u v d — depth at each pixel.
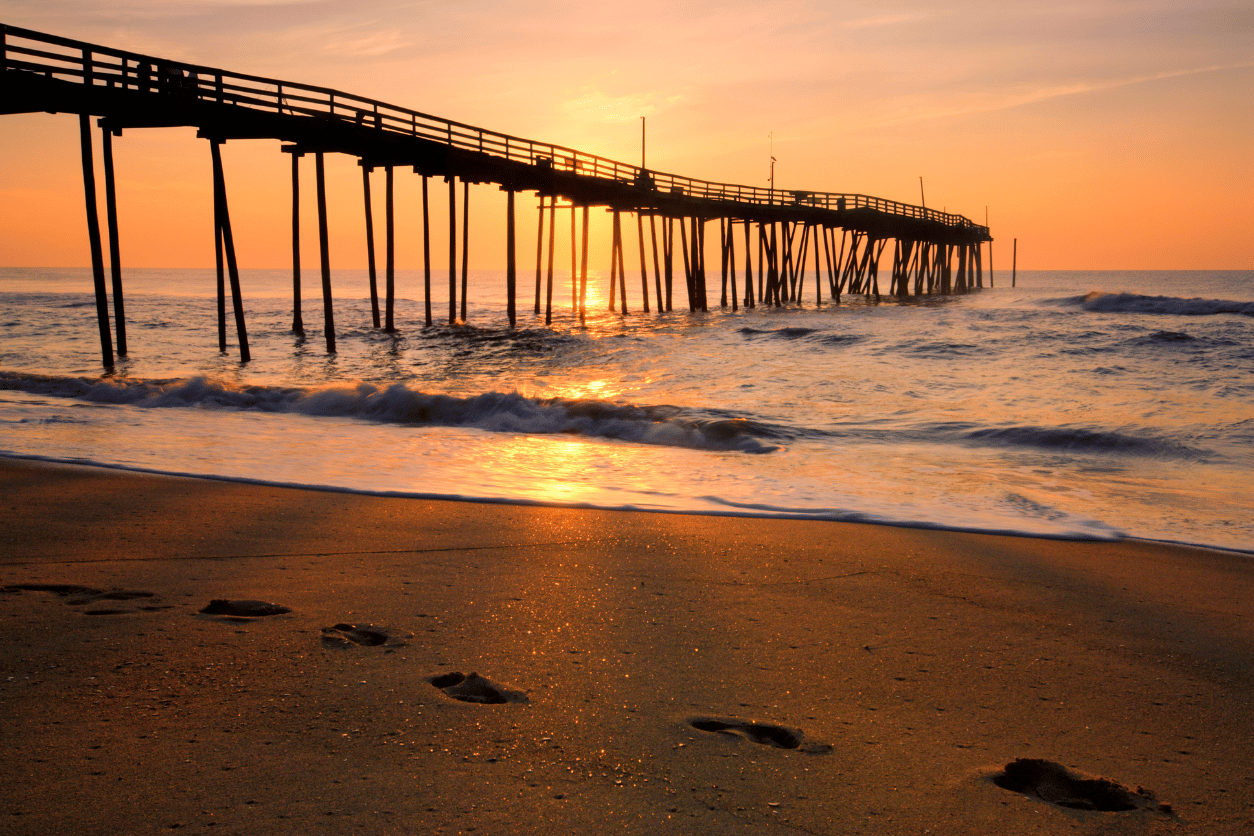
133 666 3.03
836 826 2.18
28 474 6.60
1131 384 15.19
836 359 19.34
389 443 8.78
